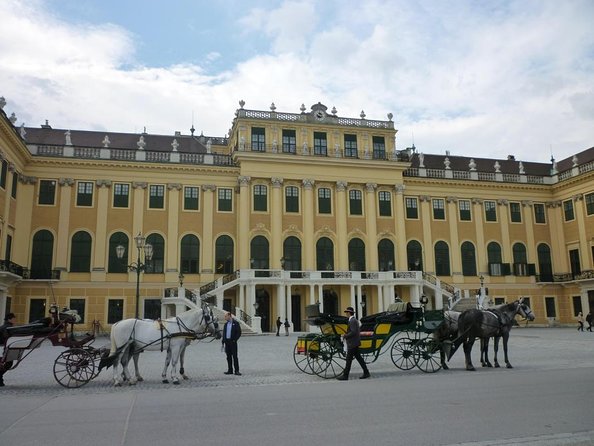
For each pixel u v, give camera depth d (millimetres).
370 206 50969
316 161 49844
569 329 47469
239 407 10984
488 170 59625
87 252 44406
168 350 15383
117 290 44562
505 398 11602
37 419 9984
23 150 41062
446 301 50500
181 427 9156
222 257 47625
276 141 49938
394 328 17000
